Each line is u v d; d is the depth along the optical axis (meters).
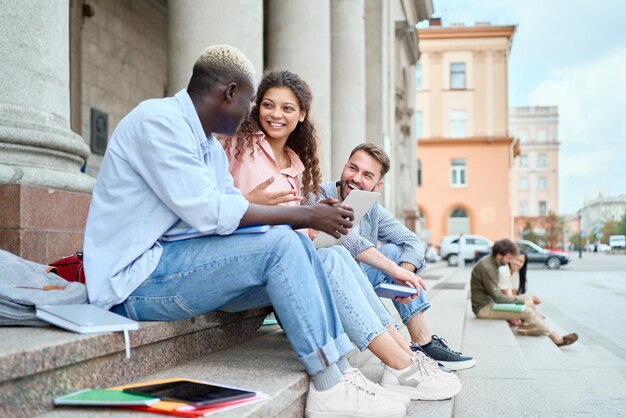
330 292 2.68
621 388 4.44
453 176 42.56
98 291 2.47
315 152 3.71
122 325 2.23
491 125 41.91
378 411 2.60
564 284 20.56
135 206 2.52
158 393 2.04
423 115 42.56
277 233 2.52
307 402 2.63
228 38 6.57
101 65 10.38
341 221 2.72
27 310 2.32
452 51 42.06
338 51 12.05
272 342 3.51
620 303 13.93
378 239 4.29
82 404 1.96
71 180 3.96
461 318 6.91
